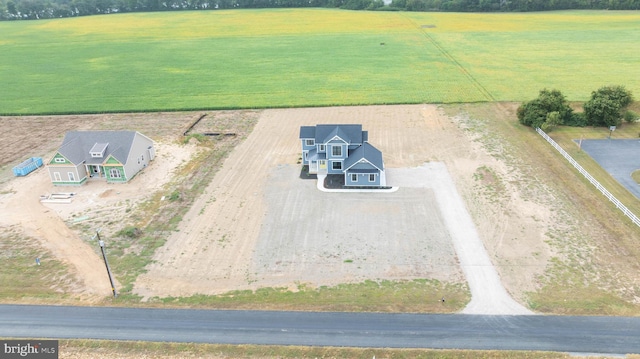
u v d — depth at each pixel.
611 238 44.38
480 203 51.50
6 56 136.88
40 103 92.69
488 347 31.88
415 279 39.38
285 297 37.41
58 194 55.88
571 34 143.75
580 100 82.69
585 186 54.59
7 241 46.50
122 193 56.16
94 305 36.97
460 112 81.38
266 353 31.78
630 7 185.75
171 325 34.50
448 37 145.38
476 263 41.28
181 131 76.19
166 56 131.50
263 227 47.88
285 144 70.00
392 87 96.25
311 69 112.81
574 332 32.94
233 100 90.81
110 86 103.50
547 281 38.56
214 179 59.09
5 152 69.81
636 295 36.50
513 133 71.62
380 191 54.66
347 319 34.75
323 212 50.44
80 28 183.62
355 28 164.88
